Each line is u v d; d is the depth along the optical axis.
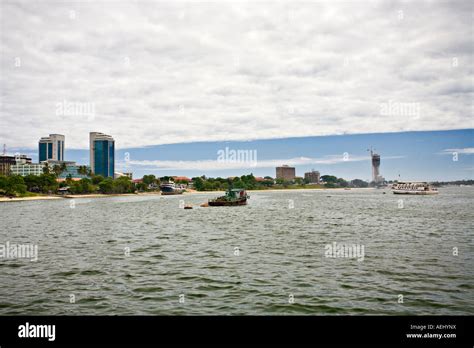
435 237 46.03
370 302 20.94
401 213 85.81
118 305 20.83
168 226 64.25
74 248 40.25
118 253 36.81
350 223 64.62
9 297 22.28
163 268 29.67
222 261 32.28
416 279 25.44
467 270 27.91
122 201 190.38
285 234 50.66
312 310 19.83
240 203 135.75
